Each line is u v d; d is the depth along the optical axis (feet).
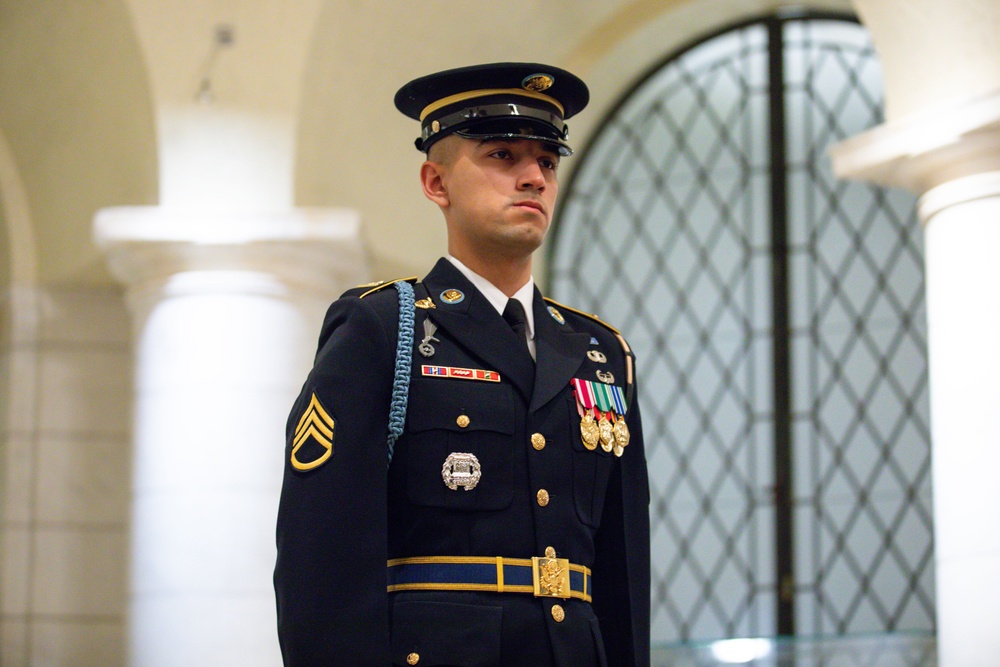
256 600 22.99
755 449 28.40
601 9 28.63
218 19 24.48
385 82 26.07
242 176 24.68
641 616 10.91
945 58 20.66
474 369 10.37
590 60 29.43
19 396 28.12
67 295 28.58
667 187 30.14
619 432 10.84
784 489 28.07
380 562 9.62
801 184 29.14
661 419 29.40
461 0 26.12
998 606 18.54
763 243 29.12
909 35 21.18
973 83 20.34
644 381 29.66
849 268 28.50
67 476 28.02
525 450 10.24
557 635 9.81
